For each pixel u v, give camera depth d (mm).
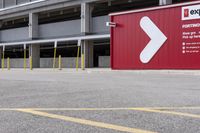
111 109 6969
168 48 21641
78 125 5520
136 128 5266
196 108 6969
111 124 5555
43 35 36719
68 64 33750
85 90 10602
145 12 22719
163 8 21828
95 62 34250
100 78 16438
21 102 8180
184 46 20891
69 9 35156
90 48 31672
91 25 31766
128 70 22781
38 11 36281
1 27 42969
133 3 32219
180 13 21062
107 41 32500
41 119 6043
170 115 6238
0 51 41250
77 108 7164
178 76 17250
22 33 38969
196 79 15109
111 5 32625
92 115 6352
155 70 21516
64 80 15062
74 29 33406
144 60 22781
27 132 5125
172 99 8336
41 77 17656
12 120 5992
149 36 22516
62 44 35844
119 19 24188
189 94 9359
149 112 6566
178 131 5062
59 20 39188
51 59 35906
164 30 21797
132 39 23438
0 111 6918
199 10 20203
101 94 9516
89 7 31875
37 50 37031
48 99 8641
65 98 8781
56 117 6195
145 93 9672
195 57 20438
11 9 39562
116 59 24391
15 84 13109
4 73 23219
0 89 11258
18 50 41375
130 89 10820
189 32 20672
